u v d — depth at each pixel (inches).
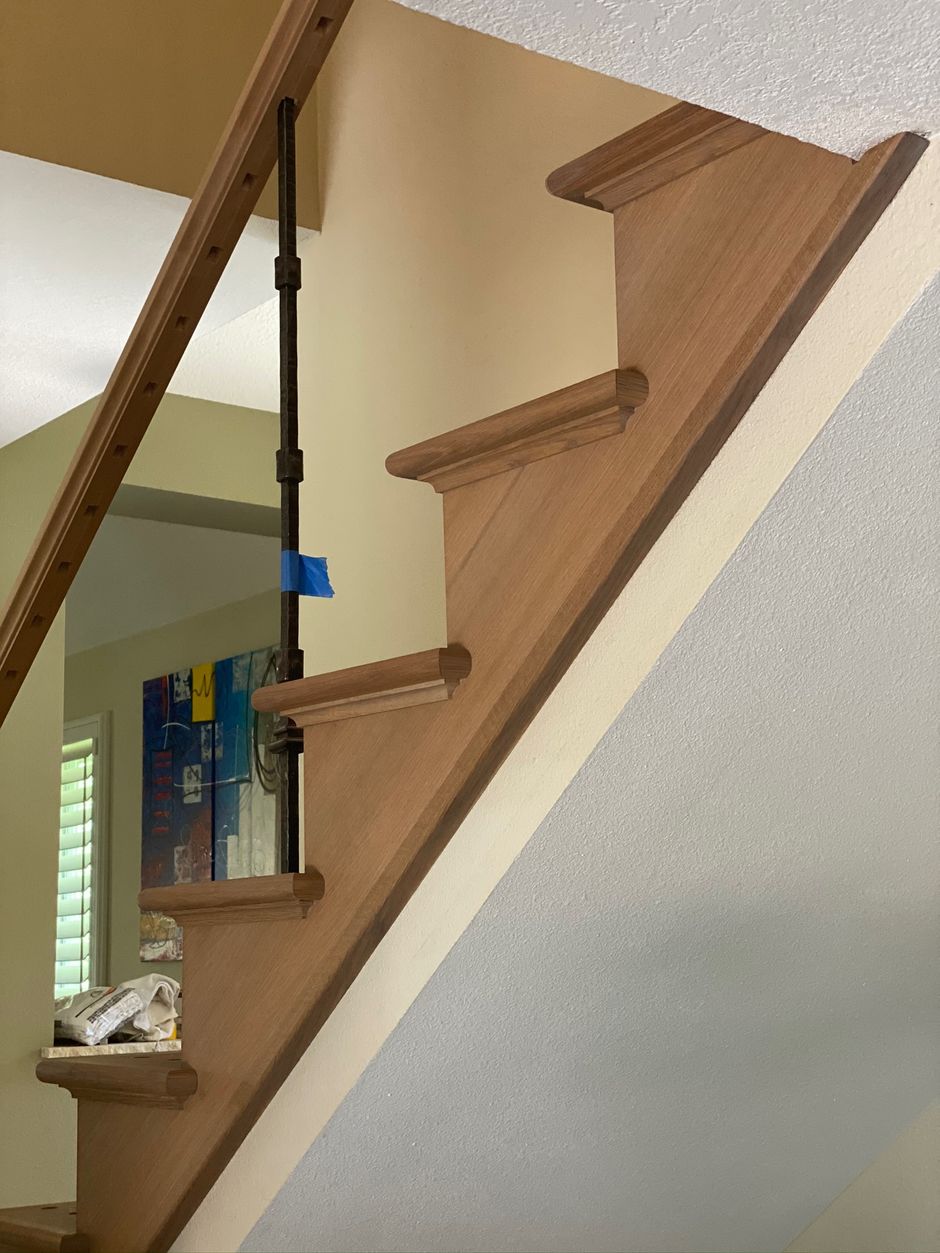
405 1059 60.7
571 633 52.6
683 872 61.6
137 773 241.0
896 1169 90.6
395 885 57.9
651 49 37.8
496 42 97.9
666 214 50.7
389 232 106.8
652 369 50.3
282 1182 63.6
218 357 146.1
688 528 50.2
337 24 69.9
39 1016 144.5
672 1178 83.5
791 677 54.9
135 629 246.8
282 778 66.2
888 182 44.4
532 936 58.8
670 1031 71.3
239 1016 64.2
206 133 104.8
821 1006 76.4
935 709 61.2
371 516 106.0
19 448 149.9
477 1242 79.4
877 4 35.2
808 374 47.0
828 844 65.7
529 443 53.3
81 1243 72.4
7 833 145.6
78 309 114.7
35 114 96.5
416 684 56.1
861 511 49.6
